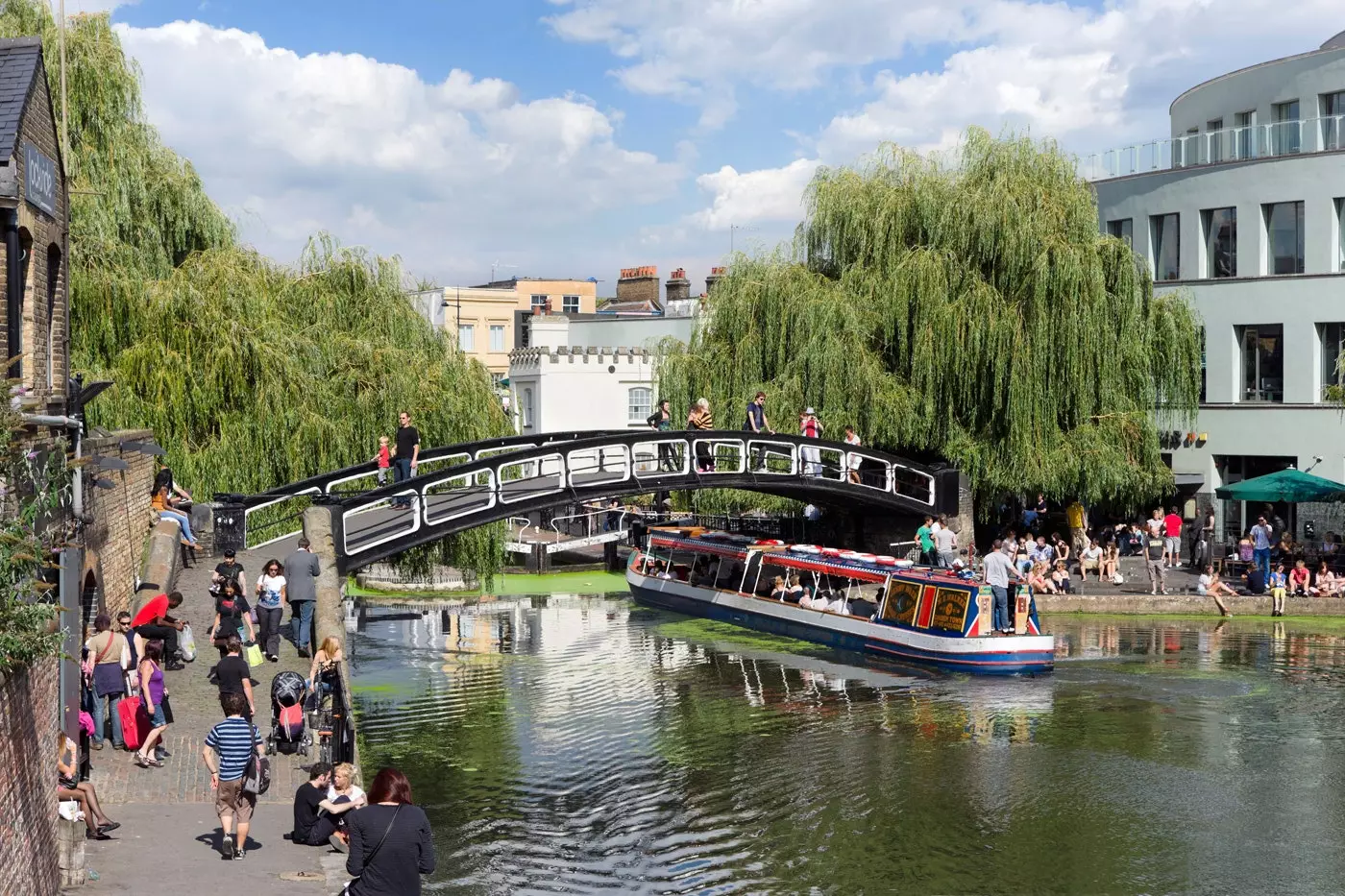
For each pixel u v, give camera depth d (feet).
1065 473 121.08
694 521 151.84
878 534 131.95
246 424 99.50
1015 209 120.98
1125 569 136.36
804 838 61.82
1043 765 73.15
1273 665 99.35
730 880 56.70
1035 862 58.80
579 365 191.52
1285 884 56.34
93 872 41.52
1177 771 72.23
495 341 248.73
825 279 128.88
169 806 48.37
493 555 113.29
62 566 47.34
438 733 80.48
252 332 100.32
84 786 44.78
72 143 96.48
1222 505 146.00
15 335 47.55
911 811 65.57
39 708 36.19
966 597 99.35
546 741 78.54
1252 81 156.56
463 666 101.09
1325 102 147.13
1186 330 129.70
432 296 242.37
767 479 112.06
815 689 93.20
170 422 97.09
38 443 45.50
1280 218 143.02
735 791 68.74
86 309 95.04
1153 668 98.48
